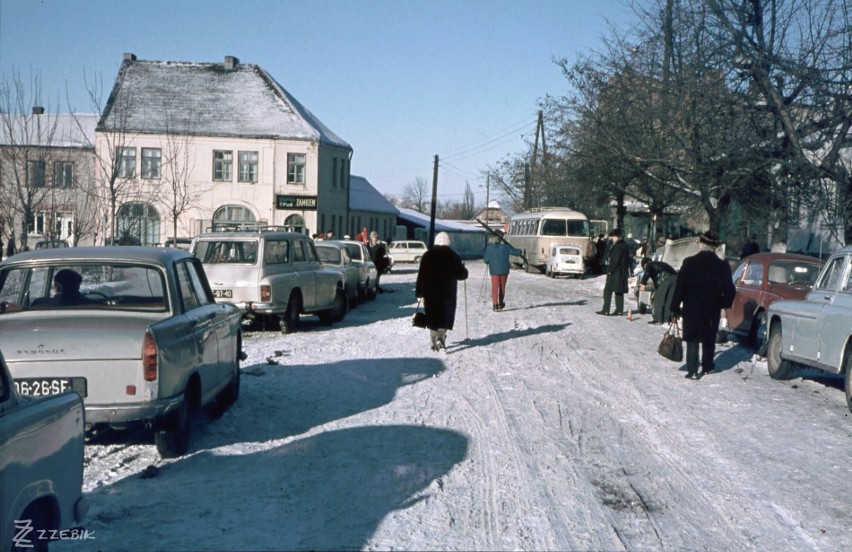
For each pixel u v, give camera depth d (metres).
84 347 6.50
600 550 5.10
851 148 20.45
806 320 10.51
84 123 48.31
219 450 7.38
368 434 7.98
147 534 5.24
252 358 12.92
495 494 6.18
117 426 6.88
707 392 10.52
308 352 13.56
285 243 16.34
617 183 32.50
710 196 24.31
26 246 25.38
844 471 7.01
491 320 18.72
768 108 19.41
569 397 10.01
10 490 3.68
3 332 6.54
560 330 17.00
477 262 65.25
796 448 7.75
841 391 10.91
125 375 6.54
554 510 5.84
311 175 50.53
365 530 5.34
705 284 11.34
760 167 20.20
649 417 8.98
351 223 60.09
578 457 7.28
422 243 59.59
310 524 5.45
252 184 49.66
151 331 6.60
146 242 47.56
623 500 6.12
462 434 8.03
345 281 20.36
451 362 12.56
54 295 7.19
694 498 6.21
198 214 48.72
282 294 15.58
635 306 23.55
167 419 6.88
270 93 52.09
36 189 26.28
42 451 4.03
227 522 5.48
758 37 18.59
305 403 9.46
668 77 22.39
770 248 25.95
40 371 6.46
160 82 51.34
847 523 5.72
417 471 6.73
